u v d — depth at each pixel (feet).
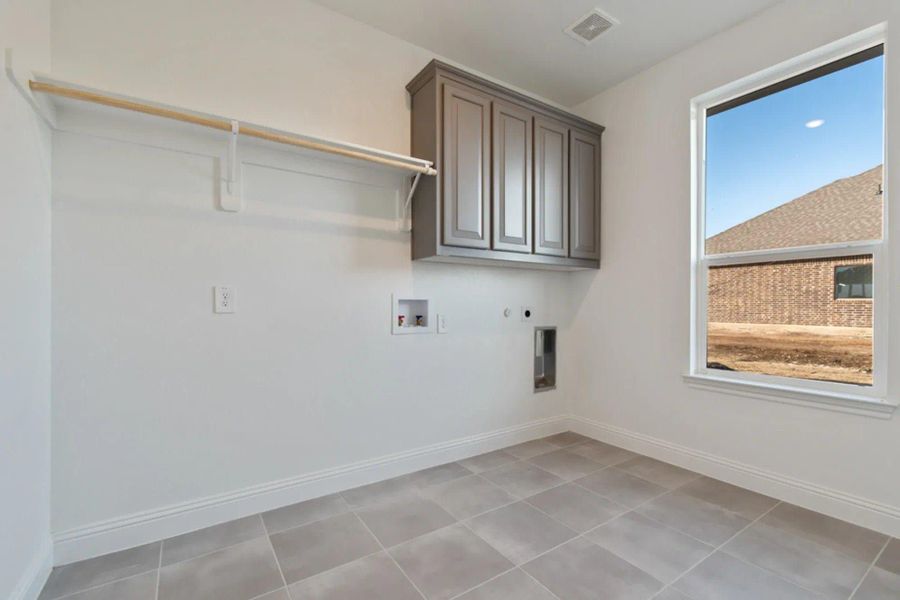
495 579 5.24
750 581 5.20
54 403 5.46
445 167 7.88
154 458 6.14
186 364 6.36
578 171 10.11
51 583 5.15
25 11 4.75
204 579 5.25
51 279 5.41
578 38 8.48
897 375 6.27
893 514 6.24
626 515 6.85
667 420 9.26
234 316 6.73
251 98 6.93
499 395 10.18
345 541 6.10
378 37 8.24
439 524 6.56
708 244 8.79
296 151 7.09
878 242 6.57
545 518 6.75
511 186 8.82
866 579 5.23
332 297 7.68
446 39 8.50
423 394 8.89
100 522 5.77
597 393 10.84
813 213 7.32
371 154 7.27
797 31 7.23
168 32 6.29
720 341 8.64
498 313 10.18
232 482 6.73
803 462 7.21
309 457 7.46
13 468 4.40
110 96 5.32
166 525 6.19
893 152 6.28
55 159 5.48
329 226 7.64
